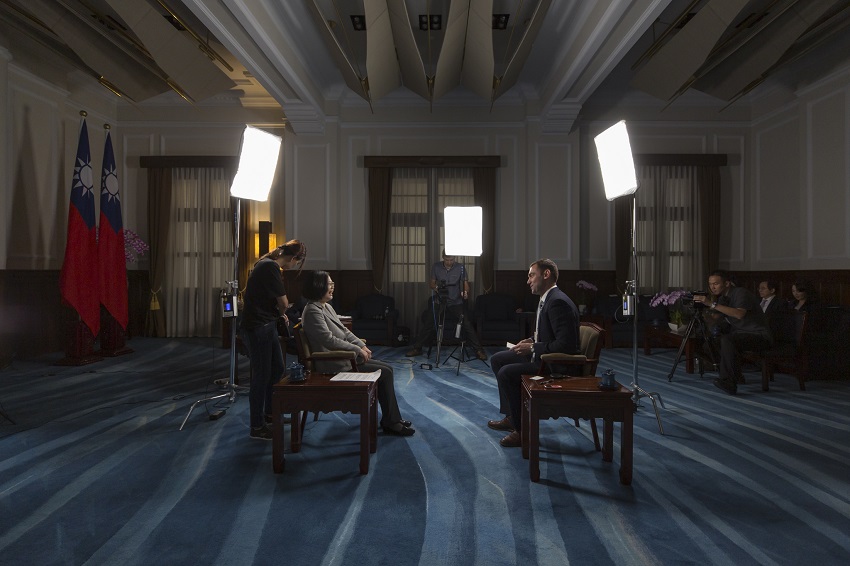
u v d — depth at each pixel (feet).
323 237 26.63
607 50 17.98
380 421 11.57
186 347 24.16
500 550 6.43
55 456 9.83
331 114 26.53
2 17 17.47
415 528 6.99
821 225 21.31
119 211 21.89
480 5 15.44
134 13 15.14
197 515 7.38
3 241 19.02
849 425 11.98
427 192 27.35
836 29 17.39
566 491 8.21
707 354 17.80
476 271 27.09
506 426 11.56
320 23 16.72
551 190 26.58
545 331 10.72
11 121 20.03
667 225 26.99
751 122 26.78
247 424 11.99
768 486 8.46
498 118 26.94
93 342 20.49
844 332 16.94
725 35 18.31
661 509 7.59
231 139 27.89
